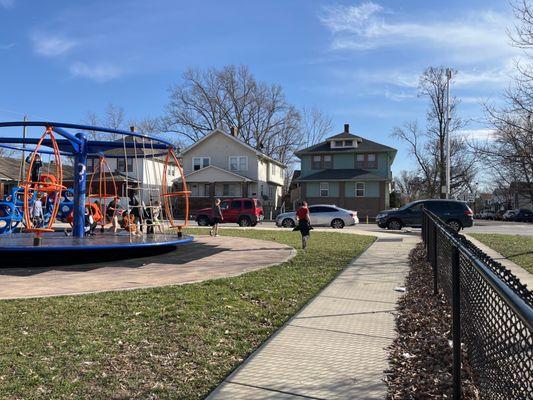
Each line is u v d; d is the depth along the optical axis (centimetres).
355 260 1168
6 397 370
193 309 639
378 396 381
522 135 1118
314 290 793
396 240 1781
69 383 399
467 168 5659
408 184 8250
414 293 777
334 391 391
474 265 322
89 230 1527
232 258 1212
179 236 1398
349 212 2920
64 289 785
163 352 480
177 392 389
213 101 6325
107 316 601
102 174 1892
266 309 661
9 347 480
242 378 418
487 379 324
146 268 1039
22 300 682
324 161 4853
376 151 4675
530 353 228
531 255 1280
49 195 1806
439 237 753
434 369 439
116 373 424
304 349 498
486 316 326
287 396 381
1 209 1727
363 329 571
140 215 1531
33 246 1067
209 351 486
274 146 6462
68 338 512
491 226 3375
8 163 4016
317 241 1712
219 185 5006
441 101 4944
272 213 5003
